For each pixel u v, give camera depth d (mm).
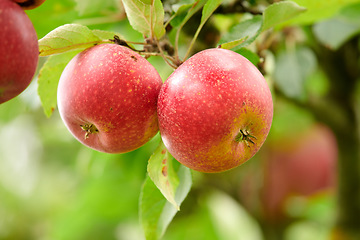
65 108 627
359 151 935
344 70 884
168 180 656
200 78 604
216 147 609
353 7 793
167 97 611
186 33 729
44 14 768
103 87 611
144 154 958
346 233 944
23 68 574
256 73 615
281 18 659
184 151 617
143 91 619
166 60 647
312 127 1148
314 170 1124
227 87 601
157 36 645
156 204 687
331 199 1089
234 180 1084
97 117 617
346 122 912
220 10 729
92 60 618
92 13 789
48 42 618
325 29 798
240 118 604
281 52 843
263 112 614
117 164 986
